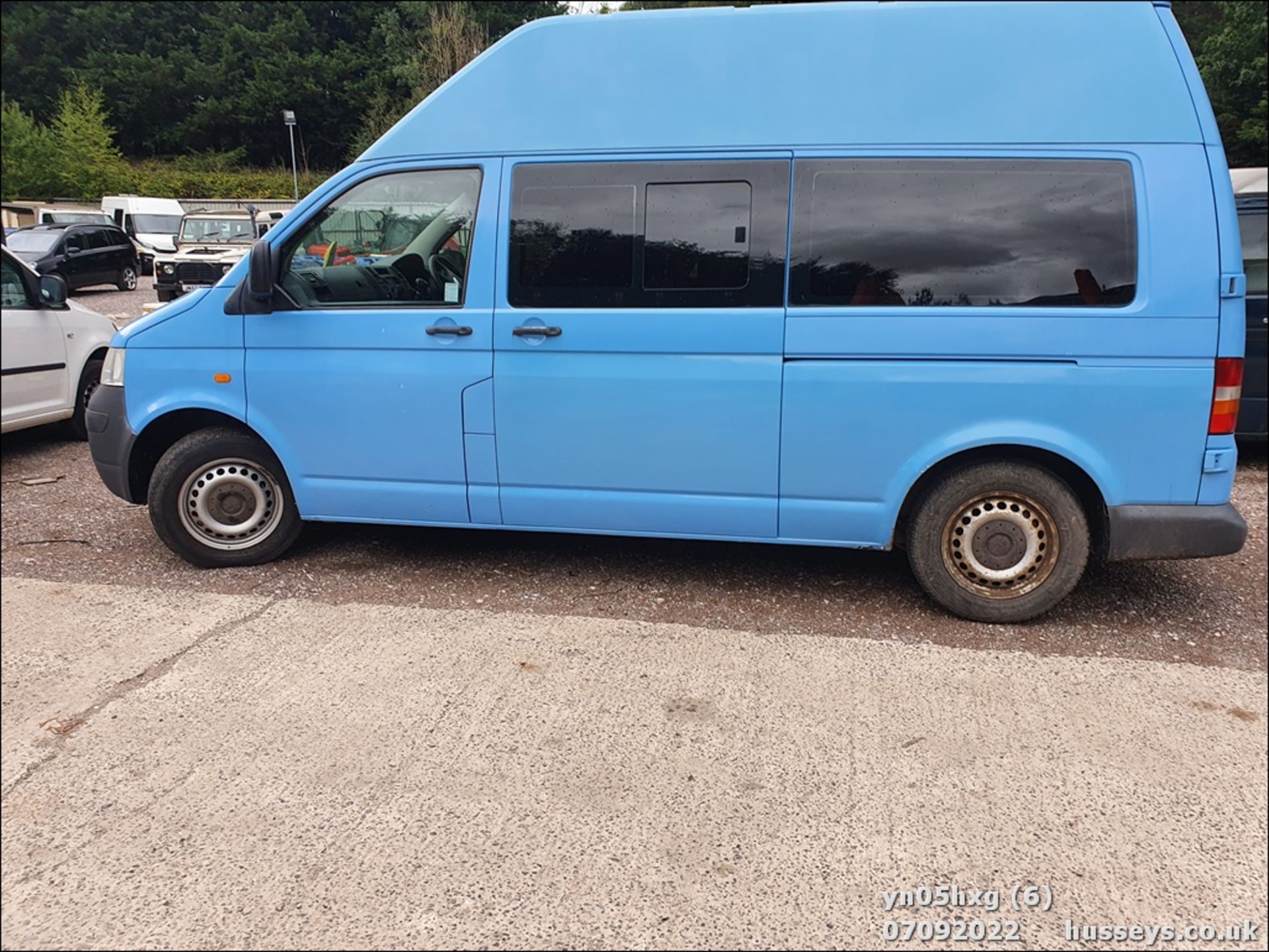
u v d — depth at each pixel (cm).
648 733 305
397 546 501
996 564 395
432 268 421
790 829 257
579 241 401
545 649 368
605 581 451
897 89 377
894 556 493
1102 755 294
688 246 392
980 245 373
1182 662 364
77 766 286
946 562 398
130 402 446
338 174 426
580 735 304
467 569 464
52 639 375
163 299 1788
